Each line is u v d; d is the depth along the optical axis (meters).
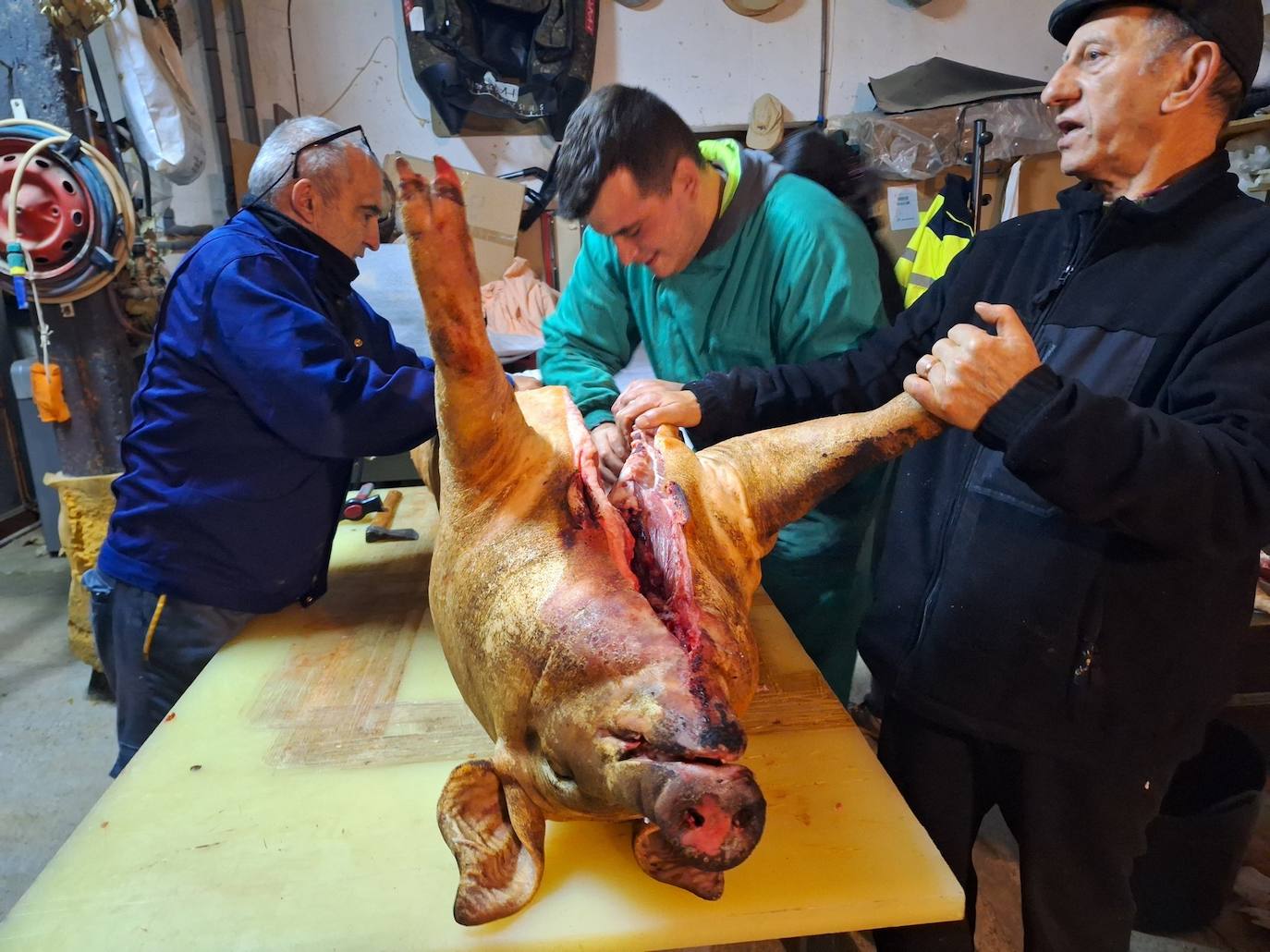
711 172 1.65
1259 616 2.08
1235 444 0.95
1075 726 1.15
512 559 0.96
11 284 2.42
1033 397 0.93
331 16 4.09
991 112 3.91
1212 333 1.03
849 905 0.94
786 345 1.73
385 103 4.22
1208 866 1.80
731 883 0.98
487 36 3.95
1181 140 1.09
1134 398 1.10
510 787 0.97
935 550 1.31
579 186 1.47
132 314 2.79
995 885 2.02
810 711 1.32
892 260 2.03
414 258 0.86
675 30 4.19
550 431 1.10
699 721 0.77
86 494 2.77
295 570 1.69
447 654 1.08
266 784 1.17
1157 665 1.12
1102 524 1.04
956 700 1.23
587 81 4.08
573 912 0.94
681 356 1.83
